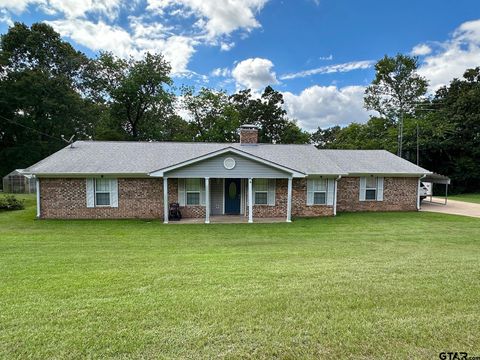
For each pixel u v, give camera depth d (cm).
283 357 283
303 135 4375
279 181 1404
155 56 3183
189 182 1372
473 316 362
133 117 3297
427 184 2158
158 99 3183
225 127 3503
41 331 324
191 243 841
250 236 950
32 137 3259
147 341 305
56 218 1310
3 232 1004
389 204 1608
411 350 295
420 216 1409
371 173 1551
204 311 373
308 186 1434
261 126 4262
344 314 367
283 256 673
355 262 615
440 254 696
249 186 1258
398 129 3356
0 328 331
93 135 3634
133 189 1341
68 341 305
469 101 3184
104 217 1332
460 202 2153
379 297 418
